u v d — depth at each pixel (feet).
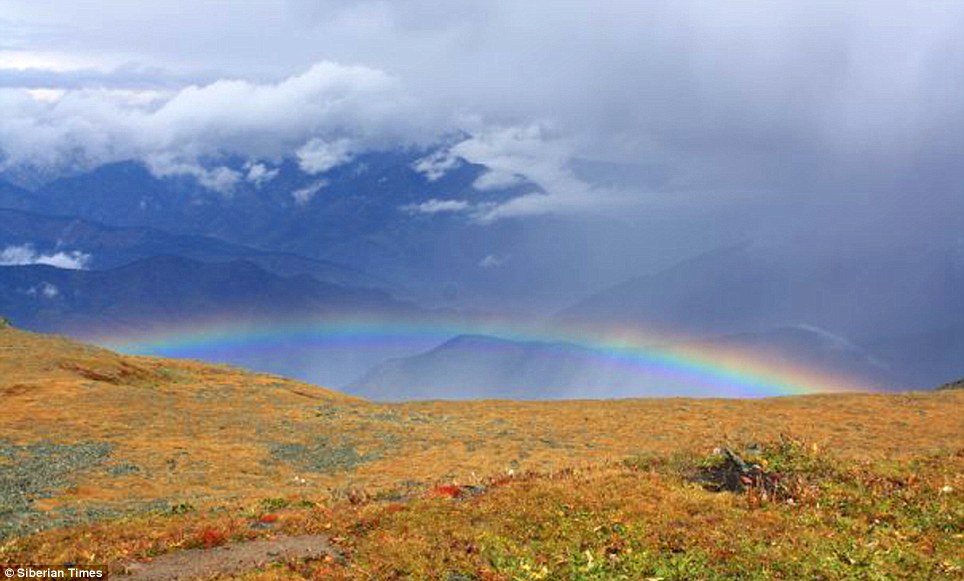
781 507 74.90
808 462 89.40
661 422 181.78
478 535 67.41
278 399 207.51
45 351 220.43
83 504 110.63
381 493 95.14
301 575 59.67
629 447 155.43
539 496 77.97
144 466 135.64
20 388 182.50
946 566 59.31
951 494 76.54
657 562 60.85
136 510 106.42
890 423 173.37
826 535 66.33
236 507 94.32
